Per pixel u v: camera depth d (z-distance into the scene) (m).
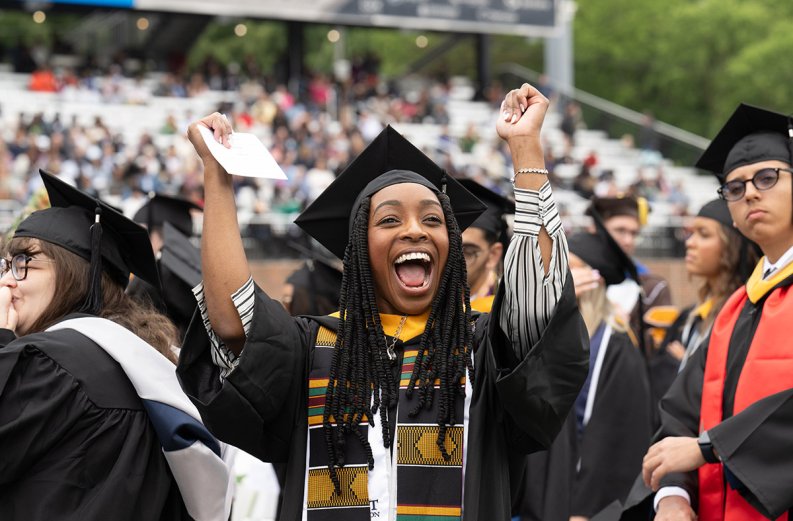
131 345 3.12
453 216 2.73
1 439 2.88
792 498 3.14
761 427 3.23
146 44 34.28
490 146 25.27
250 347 2.54
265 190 18.52
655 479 3.39
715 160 4.01
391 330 2.70
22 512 2.90
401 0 28.36
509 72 32.38
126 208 16.27
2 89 26.25
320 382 2.66
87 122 24.50
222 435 2.60
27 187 17.61
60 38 33.53
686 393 3.71
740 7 46.34
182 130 24.36
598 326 5.04
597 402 4.86
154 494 3.07
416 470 2.55
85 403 2.97
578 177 22.67
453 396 2.59
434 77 34.34
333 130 25.03
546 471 4.47
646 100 48.22
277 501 4.55
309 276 5.90
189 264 4.64
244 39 48.25
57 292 3.21
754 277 3.62
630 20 47.66
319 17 27.62
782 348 3.34
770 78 43.62
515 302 2.51
